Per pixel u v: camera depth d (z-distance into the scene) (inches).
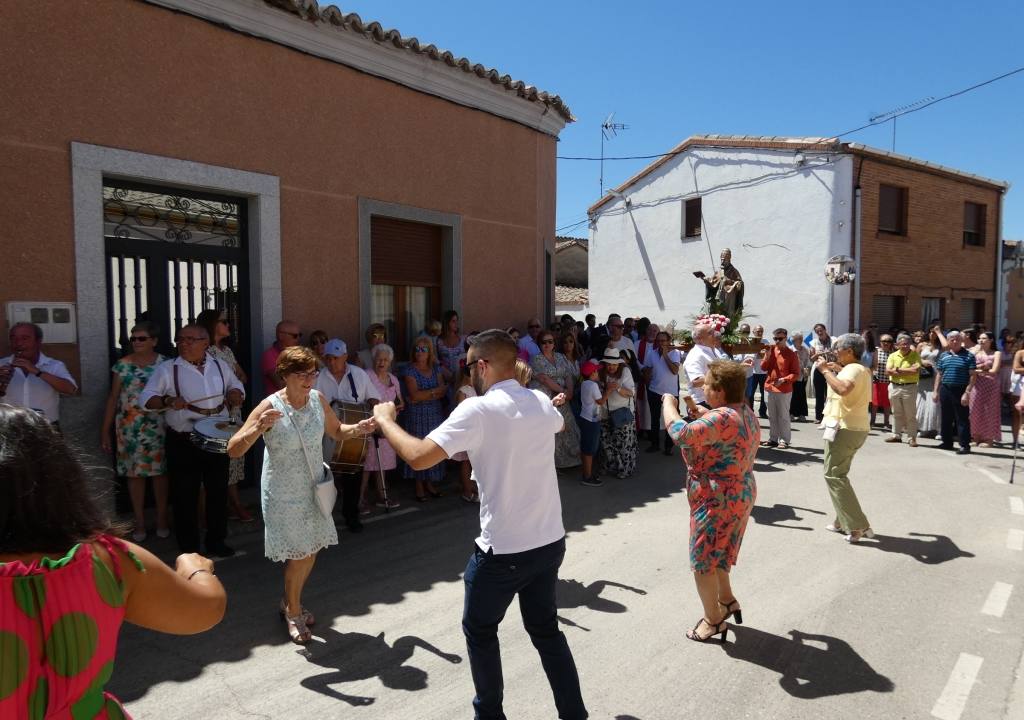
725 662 147.5
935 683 139.9
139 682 136.6
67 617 53.7
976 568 203.3
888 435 441.1
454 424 109.3
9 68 197.6
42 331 205.8
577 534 232.5
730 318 369.7
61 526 56.4
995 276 768.9
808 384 595.8
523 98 362.3
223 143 246.1
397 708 128.5
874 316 650.8
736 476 151.6
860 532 224.8
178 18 231.9
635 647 153.9
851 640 157.9
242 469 234.7
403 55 300.0
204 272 252.8
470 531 232.2
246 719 124.6
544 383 302.8
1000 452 388.2
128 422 208.8
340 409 198.4
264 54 256.4
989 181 730.2
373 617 167.0
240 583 185.3
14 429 55.9
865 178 622.2
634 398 335.3
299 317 273.7
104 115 216.5
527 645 154.3
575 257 1051.9
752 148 677.3
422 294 337.1
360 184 293.1
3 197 198.4
